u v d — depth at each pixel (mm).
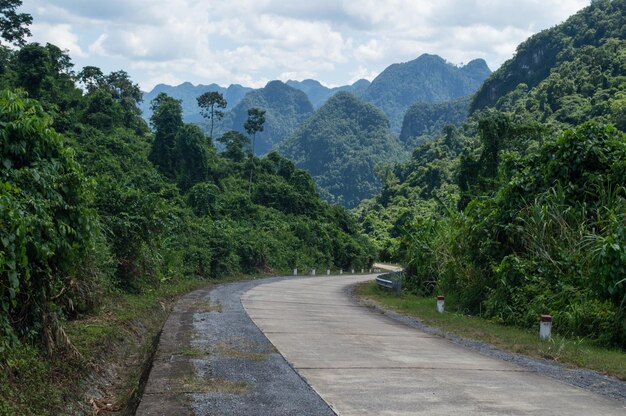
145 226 14414
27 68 54156
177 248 24875
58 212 7254
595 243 12070
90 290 9547
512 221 14664
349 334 10320
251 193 67812
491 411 5324
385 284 23703
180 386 5926
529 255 13867
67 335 7082
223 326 10422
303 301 17203
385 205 126625
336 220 76688
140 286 14609
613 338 10266
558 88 104562
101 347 7715
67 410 5359
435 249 20844
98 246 11891
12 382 4879
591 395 6238
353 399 5613
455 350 9125
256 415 5012
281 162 83000
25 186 6770
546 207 13609
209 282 24219
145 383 6113
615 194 13188
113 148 51375
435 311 15523
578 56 127062
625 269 10219
